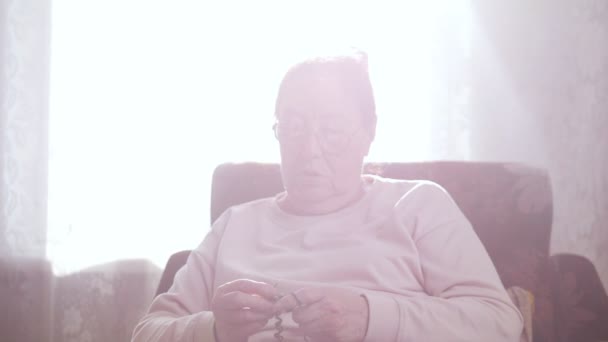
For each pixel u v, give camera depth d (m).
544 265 1.34
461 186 1.40
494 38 2.45
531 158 2.44
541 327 1.27
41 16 2.52
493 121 2.45
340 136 1.14
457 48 2.46
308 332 0.90
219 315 0.92
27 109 2.50
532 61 2.44
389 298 0.96
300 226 1.16
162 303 1.15
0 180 2.48
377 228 1.12
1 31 2.51
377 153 2.47
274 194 1.46
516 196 1.38
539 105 2.44
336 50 1.22
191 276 1.18
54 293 2.49
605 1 2.41
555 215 2.41
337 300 0.92
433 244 1.08
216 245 1.22
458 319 0.95
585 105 2.42
